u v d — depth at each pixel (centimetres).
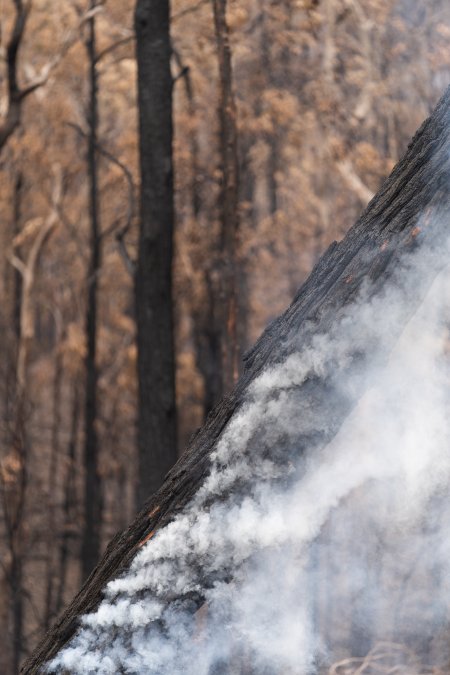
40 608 1238
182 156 1130
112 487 1370
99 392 1420
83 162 1371
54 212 1449
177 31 1051
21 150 1359
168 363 552
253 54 1062
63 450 1441
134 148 1239
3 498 1245
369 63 1042
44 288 1519
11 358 1479
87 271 1460
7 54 808
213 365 1155
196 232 1164
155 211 552
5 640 1163
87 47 1192
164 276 554
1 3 942
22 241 1512
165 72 554
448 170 142
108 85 1241
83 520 1336
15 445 1287
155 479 543
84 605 163
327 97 1059
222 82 763
